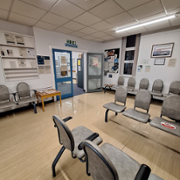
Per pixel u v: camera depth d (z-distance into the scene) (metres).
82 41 4.49
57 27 3.12
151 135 2.08
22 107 3.28
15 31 2.81
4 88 2.69
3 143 1.82
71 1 1.86
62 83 4.21
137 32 3.68
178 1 1.89
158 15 2.45
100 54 5.08
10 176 1.29
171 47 3.40
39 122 2.50
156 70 3.83
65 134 1.04
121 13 2.33
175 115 1.79
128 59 4.61
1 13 2.25
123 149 1.72
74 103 3.80
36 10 2.15
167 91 3.69
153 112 3.06
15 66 2.93
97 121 2.58
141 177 0.73
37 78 3.39
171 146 1.79
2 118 2.67
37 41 3.17
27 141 1.88
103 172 0.73
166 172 1.34
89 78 5.20
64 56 4.05
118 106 2.43
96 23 2.86
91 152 0.73
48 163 1.46
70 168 1.40
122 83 4.81
